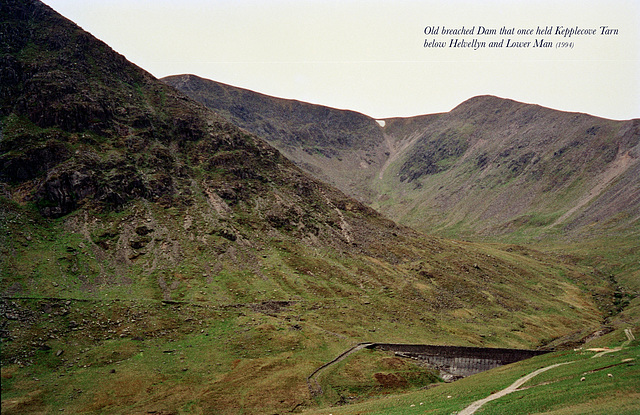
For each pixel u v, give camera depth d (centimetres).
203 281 13788
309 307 13875
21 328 9512
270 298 13838
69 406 7800
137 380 8844
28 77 17412
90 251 13250
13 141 15138
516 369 8981
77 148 16212
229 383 9212
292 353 10825
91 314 10719
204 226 16475
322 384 9625
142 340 10294
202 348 10500
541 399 5634
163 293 12638
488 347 12938
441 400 7169
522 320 16625
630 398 5041
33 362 8719
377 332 13050
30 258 11931
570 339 15412
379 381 10181
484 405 5988
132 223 15112
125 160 17025
